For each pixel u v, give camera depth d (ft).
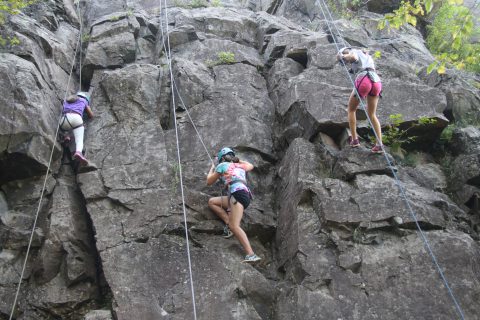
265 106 28.35
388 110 25.68
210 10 38.75
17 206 23.15
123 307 18.97
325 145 24.40
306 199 21.90
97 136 25.85
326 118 24.94
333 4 38.99
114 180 23.30
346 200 21.24
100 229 21.50
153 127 26.13
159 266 20.25
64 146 25.79
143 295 19.38
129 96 27.40
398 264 19.38
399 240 20.10
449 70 29.66
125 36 34.45
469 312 17.92
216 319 18.80
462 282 18.61
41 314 20.10
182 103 27.66
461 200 23.32
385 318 18.08
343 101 25.81
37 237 21.81
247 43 36.04
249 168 22.36
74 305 20.27
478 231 21.83
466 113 27.63
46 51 30.91
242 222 22.41
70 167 25.11
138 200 22.48
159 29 36.17
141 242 21.11
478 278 18.86
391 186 21.72
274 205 24.14
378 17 39.11
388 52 34.22
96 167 23.95
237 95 28.22
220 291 19.61
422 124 24.95
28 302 20.24
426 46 39.50
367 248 19.94
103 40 34.09
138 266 20.20
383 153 22.88
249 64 31.78
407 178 23.15
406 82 26.84
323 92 26.27
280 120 27.68
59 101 28.48
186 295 19.45
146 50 35.09
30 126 23.85
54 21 34.78
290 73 30.09
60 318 20.13
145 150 24.86
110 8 39.88
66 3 38.06
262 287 20.04
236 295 19.51
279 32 34.32
